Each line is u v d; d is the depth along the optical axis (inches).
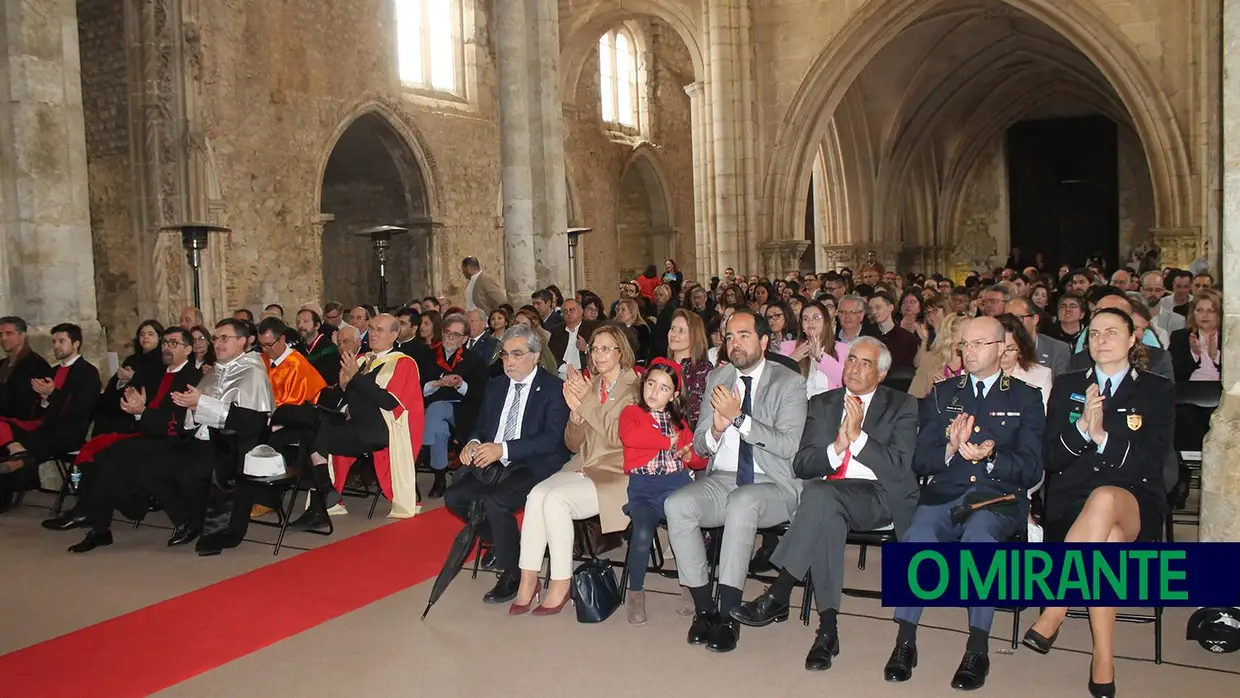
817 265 1031.0
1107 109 1109.7
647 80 1067.3
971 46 953.5
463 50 858.8
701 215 804.0
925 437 194.1
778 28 782.5
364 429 285.4
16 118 358.0
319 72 719.1
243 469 257.1
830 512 180.9
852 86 955.3
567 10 860.6
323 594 225.1
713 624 191.3
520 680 175.3
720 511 198.5
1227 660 175.0
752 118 781.3
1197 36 660.1
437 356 374.0
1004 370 207.8
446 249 822.5
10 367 330.3
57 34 367.6
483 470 228.2
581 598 204.1
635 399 221.1
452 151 831.1
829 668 177.0
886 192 1013.8
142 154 613.3
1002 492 183.8
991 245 1235.2
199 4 624.7
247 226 665.0
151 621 209.9
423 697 169.0
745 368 209.2
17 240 361.1
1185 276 375.9
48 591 232.8
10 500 320.5
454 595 224.1
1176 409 237.8
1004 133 1218.6
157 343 339.6
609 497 211.6
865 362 195.9
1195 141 666.2
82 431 308.7
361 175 844.6
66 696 172.6
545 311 438.3
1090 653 180.2
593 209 977.5
